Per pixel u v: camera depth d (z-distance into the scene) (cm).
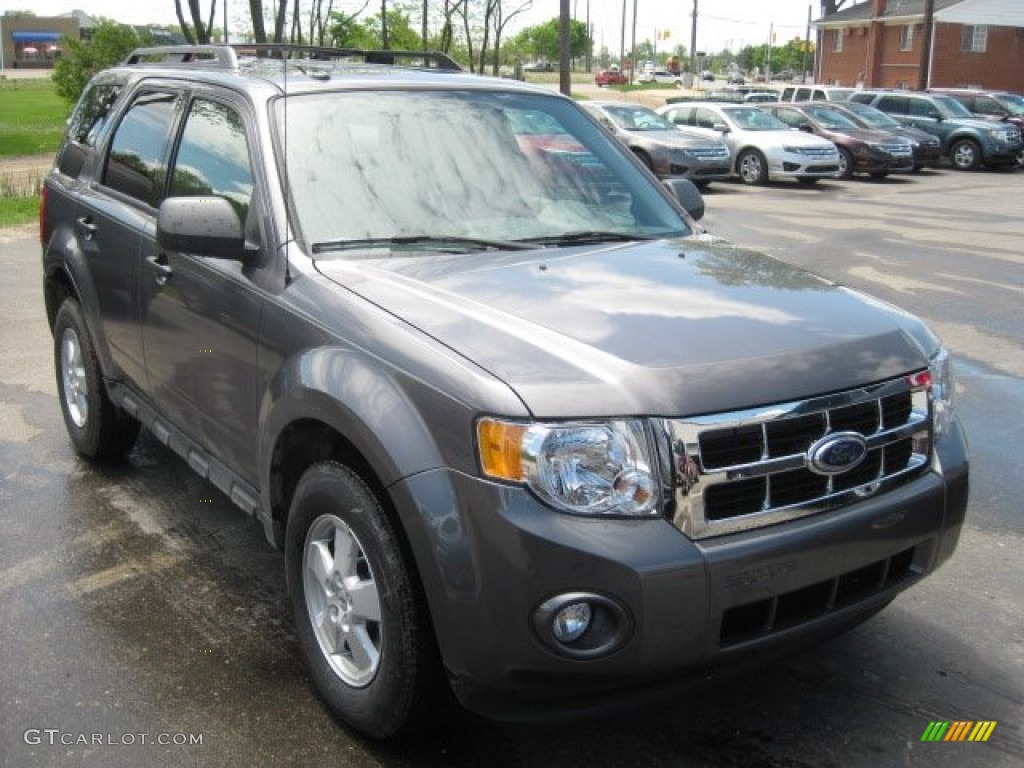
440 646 277
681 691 282
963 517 325
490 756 314
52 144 2561
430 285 327
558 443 261
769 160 2166
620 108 2192
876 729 329
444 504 270
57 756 312
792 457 279
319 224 362
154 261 423
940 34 4925
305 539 332
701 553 264
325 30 2373
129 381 476
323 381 306
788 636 283
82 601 406
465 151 405
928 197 1975
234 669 360
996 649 379
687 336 293
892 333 316
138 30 2873
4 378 698
